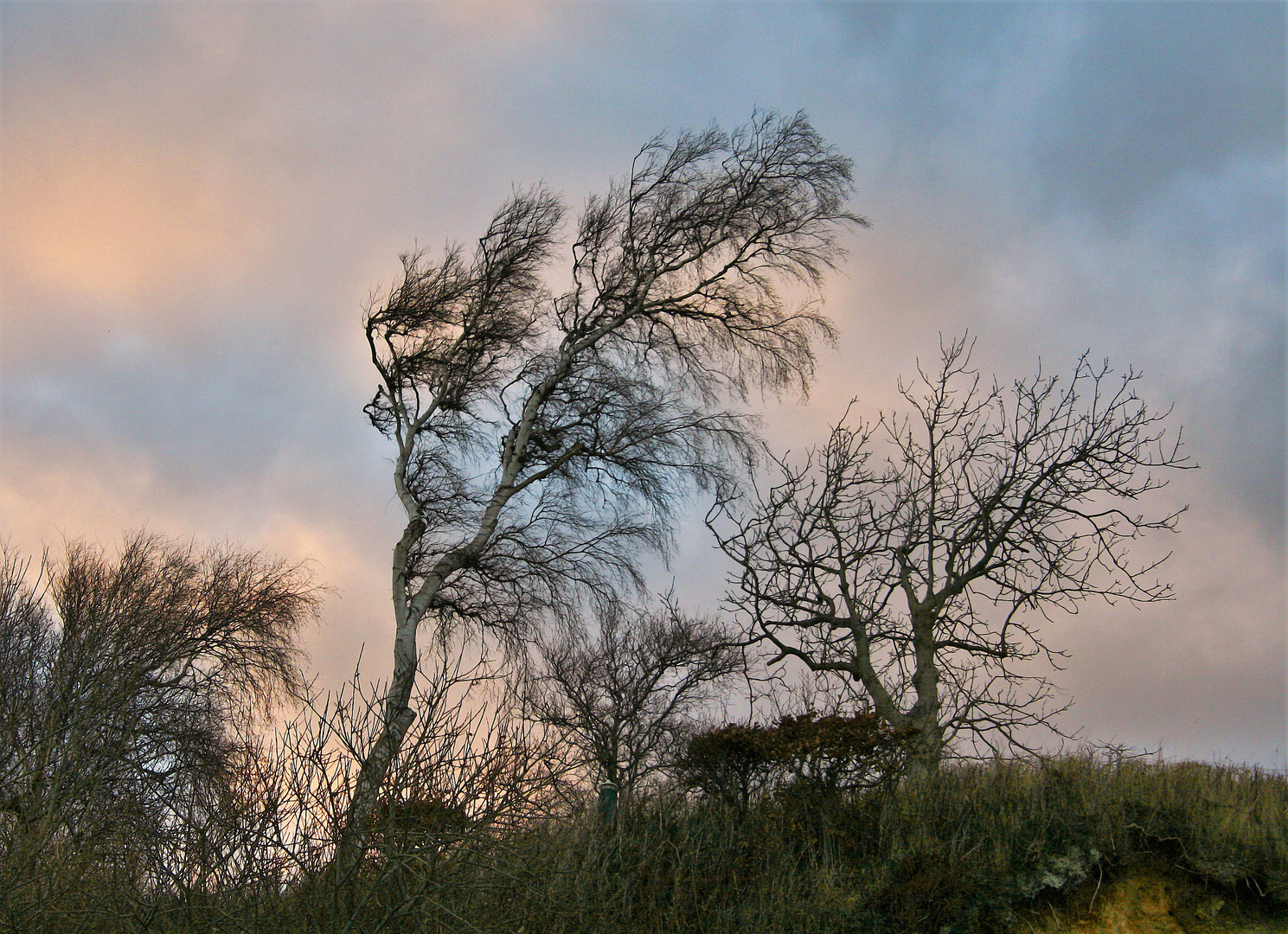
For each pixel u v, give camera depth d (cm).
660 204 1995
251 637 2016
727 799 1205
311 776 717
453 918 739
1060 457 1351
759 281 1997
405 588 1845
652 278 1983
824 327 1989
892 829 1115
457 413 2077
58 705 1414
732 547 1432
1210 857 1002
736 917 1010
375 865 723
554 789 793
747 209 1984
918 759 1222
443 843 712
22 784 1120
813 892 1046
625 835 1100
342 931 679
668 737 1823
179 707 1705
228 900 695
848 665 1363
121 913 700
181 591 1941
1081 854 1020
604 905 906
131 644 1723
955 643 1347
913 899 992
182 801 758
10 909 721
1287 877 973
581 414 1973
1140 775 1188
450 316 2023
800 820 1153
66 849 827
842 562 1405
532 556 1905
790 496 1436
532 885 830
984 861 1037
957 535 1374
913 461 1449
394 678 1716
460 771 744
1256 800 1143
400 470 1972
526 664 1814
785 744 1158
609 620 1908
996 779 1218
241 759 767
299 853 704
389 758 728
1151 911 978
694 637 1889
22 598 1705
